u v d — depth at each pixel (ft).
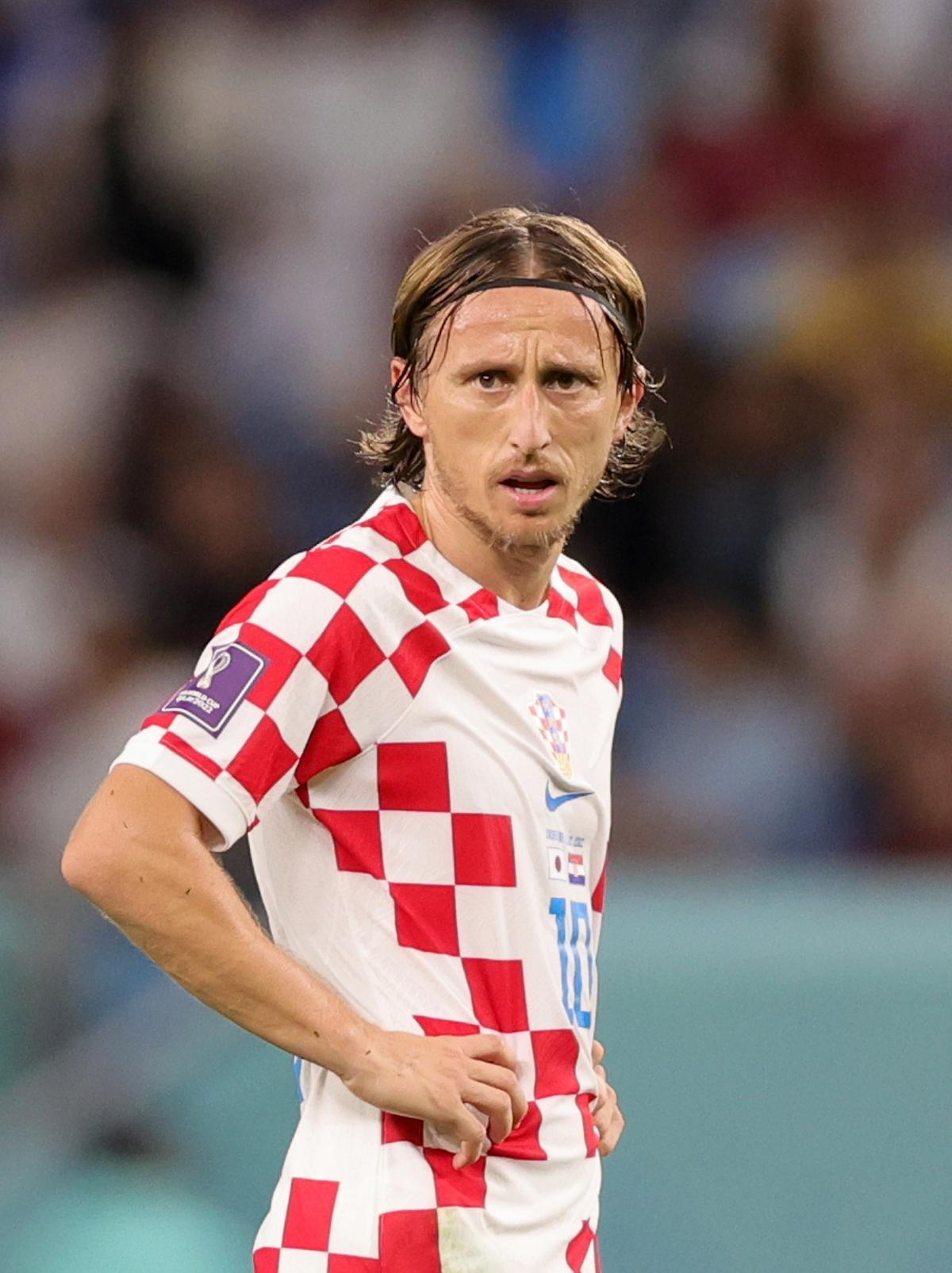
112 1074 44.39
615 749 74.69
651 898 53.57
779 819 73.46
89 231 88.84
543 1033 28.22
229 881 26.61
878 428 81.66
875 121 88.33
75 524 80.12
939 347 83.87
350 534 28.40
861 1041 48.37
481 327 27.78
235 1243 43.19
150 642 77.92
